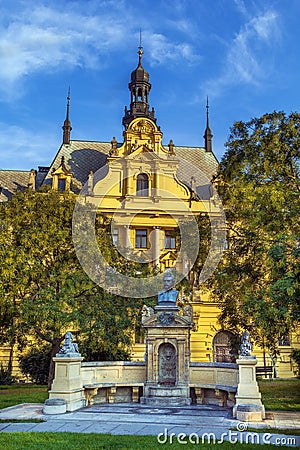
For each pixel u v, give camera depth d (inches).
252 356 571.2
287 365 1537.9
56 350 1055.0
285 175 1024.9
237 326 1117.1
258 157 1032.2
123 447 398.9
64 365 609.0
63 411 580.4
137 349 1466.5
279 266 778.2
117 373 705.6
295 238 797.2
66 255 1072.8
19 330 1047.0
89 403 654.5
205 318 1552.7
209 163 1991.9
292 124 1031.6
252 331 990.4
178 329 678.5
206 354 1509.6
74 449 392.5
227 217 1064.2
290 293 709.9
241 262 1014.4
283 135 1038.4
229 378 639.8
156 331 682.2
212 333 1549.0
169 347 683.4
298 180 1013.8
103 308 1063.6
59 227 1064.2
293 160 1029.8
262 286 962.1
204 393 666.2
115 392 685.3
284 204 922.1
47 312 974.4
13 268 981.2
